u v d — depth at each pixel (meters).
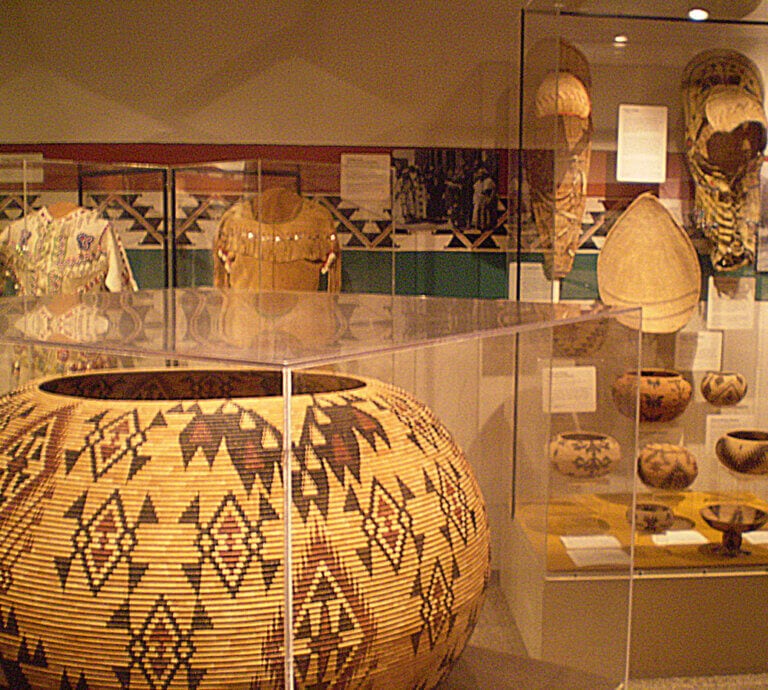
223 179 1.74
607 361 1.13
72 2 2.40
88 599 0.62
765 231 1.89
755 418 1.94
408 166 2.43
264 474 0.63
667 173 1.85
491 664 0.88
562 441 1.25
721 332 1.92
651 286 1.88
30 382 0.76
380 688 0.69
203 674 0.62
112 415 0.67
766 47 1.84
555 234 1.83
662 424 1.94
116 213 1.82
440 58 2.42
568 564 1.12
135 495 0.63
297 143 2.43
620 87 1.83
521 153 2.18
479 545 0.76
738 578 1.92
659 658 1.92
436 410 0.80
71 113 2.42
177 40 2.41
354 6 2.40
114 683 0.63
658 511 1.94
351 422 0.67
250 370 0.75
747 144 1.86
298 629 0.62
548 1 1.85
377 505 0.65
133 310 0.90
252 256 1.72
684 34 1.83
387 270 1.91
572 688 0.98
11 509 0.66
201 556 0.61
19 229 1.71
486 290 2.46
